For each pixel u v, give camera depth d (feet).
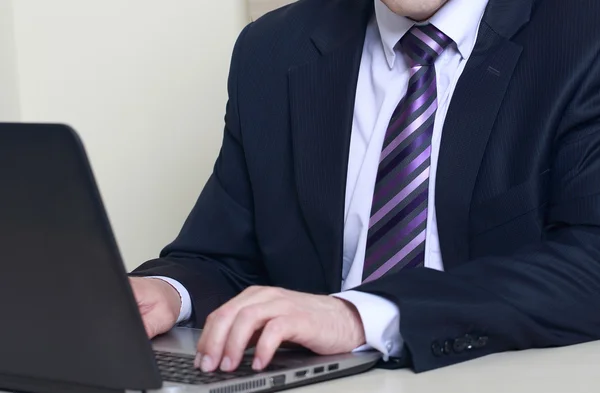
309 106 6.16
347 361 3.75
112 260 2.95
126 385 3.14
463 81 5.62
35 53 9.43
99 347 3.13
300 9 6.66
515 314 4.06
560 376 3.54
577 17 5.46
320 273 6.17
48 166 2.91
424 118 5.85
